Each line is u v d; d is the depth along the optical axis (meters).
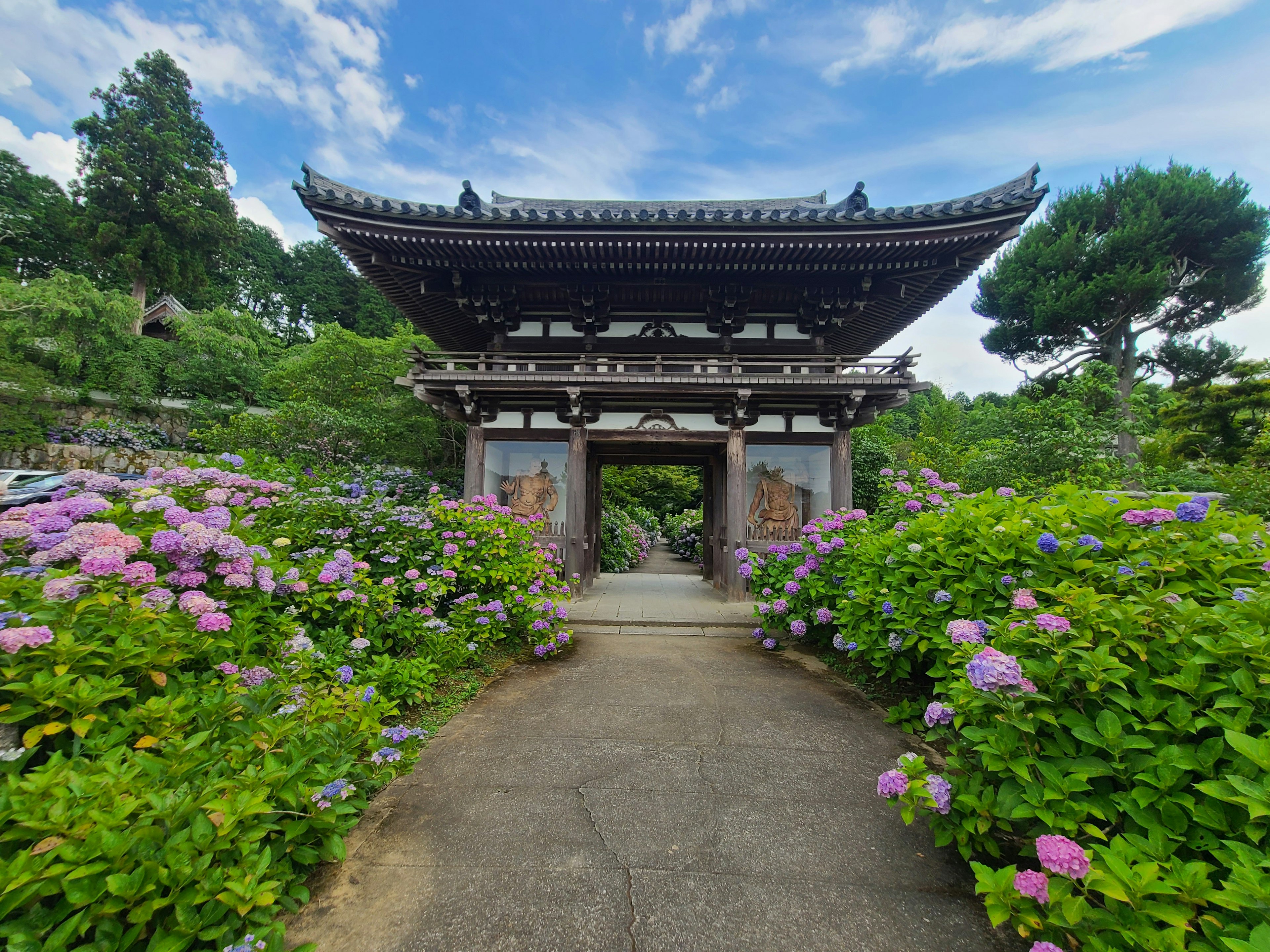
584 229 7.64
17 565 2.66
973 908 2.15
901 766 2.32
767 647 5.97
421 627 4.55
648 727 3.93
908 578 4.18
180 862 1.60
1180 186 20.38
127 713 2.20
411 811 2.82
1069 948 1.66
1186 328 23.03
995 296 24.00
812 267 8.35
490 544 5.79
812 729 3.90
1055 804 1.94
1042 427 11.84
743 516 8.95
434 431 13.42
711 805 2.89
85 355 18.02
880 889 2.26
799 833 2.65
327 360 14.68
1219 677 1.98
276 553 3.95
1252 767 1.69
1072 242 21.22
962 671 2.78
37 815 1.58
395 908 2.13
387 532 5.40
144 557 2.99
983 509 3.81
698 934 2.02
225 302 33.16
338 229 7.73
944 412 27.66
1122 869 1.53
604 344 9.62
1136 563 2.71
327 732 2.49
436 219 7.57
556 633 5.83
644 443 9.98
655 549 22.23
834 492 8.95
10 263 24.44
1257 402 15.20
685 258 8.15
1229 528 2.88
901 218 7.41
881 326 10.71
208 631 2.69
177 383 20.03
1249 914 1.41
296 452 11.33
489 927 2.04
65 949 1.43
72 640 2.15
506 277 8.80
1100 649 2.07
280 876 1.97
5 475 11.79
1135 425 12.79
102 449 17.39
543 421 9.23
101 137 23.98
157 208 24.14
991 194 7.95
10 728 1.97
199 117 26.81
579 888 2.26
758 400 8.95
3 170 24.72
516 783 3.12
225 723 2.40
